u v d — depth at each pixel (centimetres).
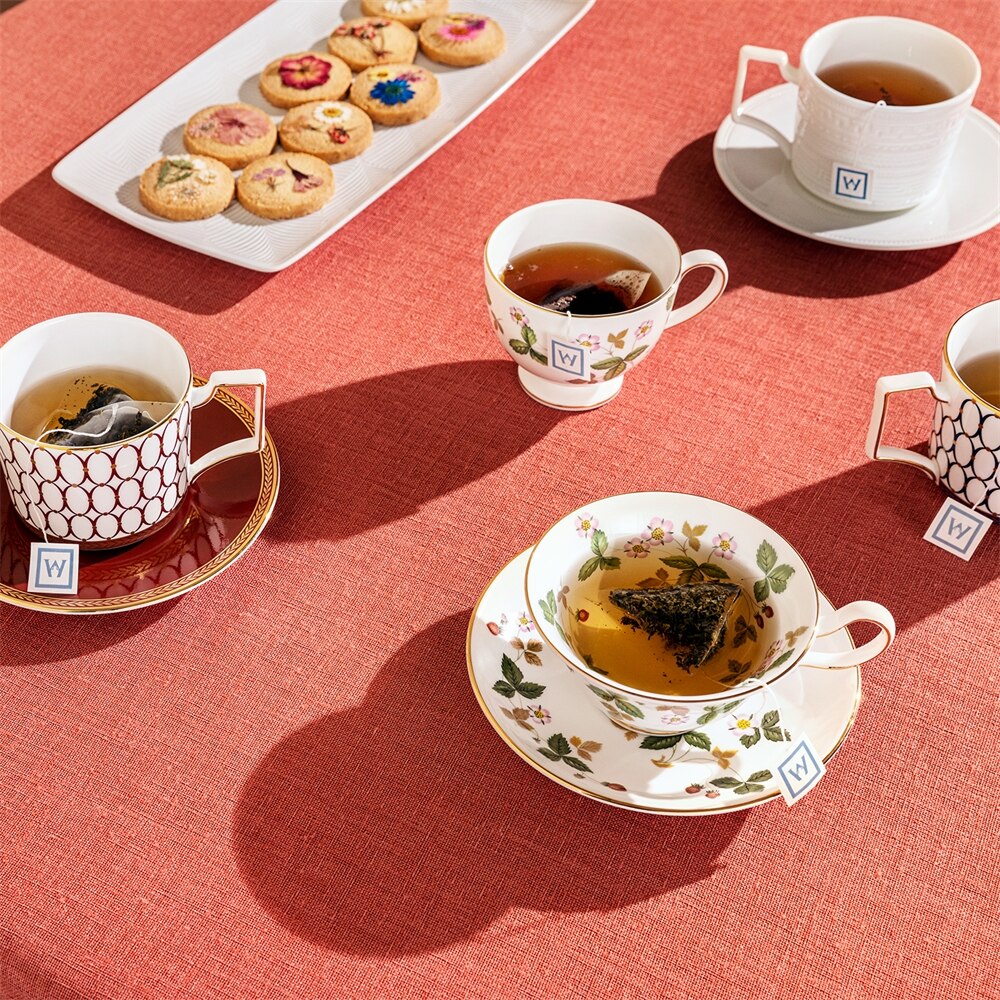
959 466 109
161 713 104
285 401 115
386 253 122
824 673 102
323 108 127
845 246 122
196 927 98
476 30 133
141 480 105
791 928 99
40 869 100
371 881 100
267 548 109
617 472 112
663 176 127
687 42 137
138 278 121
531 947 98
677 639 101
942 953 98
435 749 103
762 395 116
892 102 122
